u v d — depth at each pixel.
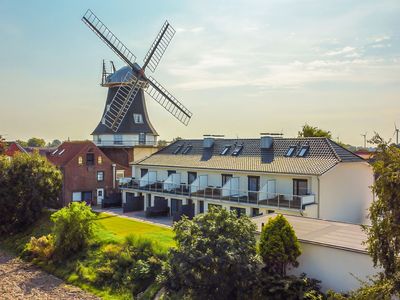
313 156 33.81
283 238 19.67
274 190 34.06
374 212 11.09
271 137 37.91
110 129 55.53
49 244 31.62
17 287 26.17
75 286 26.25
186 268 17.89
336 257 19.03
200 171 40.25
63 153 51.22
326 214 31.77
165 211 41.75
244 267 18.14
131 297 23.70
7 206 38.19
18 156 40.78
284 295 18.52
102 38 52.41
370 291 11.02
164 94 57.41
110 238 30.81
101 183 50.81
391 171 10.62
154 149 57.47
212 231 18.75
